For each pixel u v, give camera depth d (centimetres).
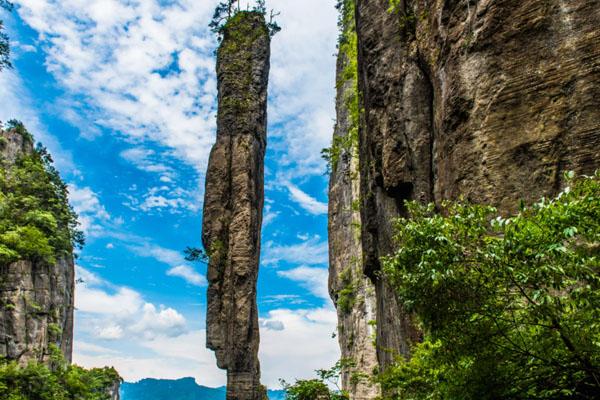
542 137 1087
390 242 1828
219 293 6731
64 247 7769
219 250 6875
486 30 1248
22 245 6644
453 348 683
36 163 8469
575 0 1109
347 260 5159
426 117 1702
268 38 7931
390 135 1814
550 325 604
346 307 4891
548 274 557
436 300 665
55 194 8469
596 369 589
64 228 8338
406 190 1756
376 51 2012
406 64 1825
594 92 1035
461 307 651
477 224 655
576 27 1095
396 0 1945
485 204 1143
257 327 6712
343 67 5712
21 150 8625
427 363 878
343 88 5597
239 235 6819
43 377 5662
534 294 559
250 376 6341
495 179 1140
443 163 1388
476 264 644
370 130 1998
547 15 1145
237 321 6444
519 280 585
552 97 1094
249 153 7194
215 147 7356
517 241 580
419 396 932
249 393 6247
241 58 7669
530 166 1092
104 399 8181
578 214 565
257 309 6850
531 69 1145
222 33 8031
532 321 632
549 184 1052
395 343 1691
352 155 5028
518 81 1158
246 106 7425
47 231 7631
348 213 5209
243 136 7306
